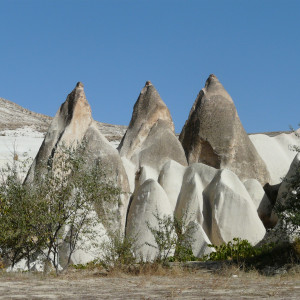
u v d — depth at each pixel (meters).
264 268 15.74
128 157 26.70
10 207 15.88
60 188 16.00
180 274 14.72
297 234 17.36
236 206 22.42
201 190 23.83
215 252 19.52
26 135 62.44
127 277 14.13
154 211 22.50
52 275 14.84
